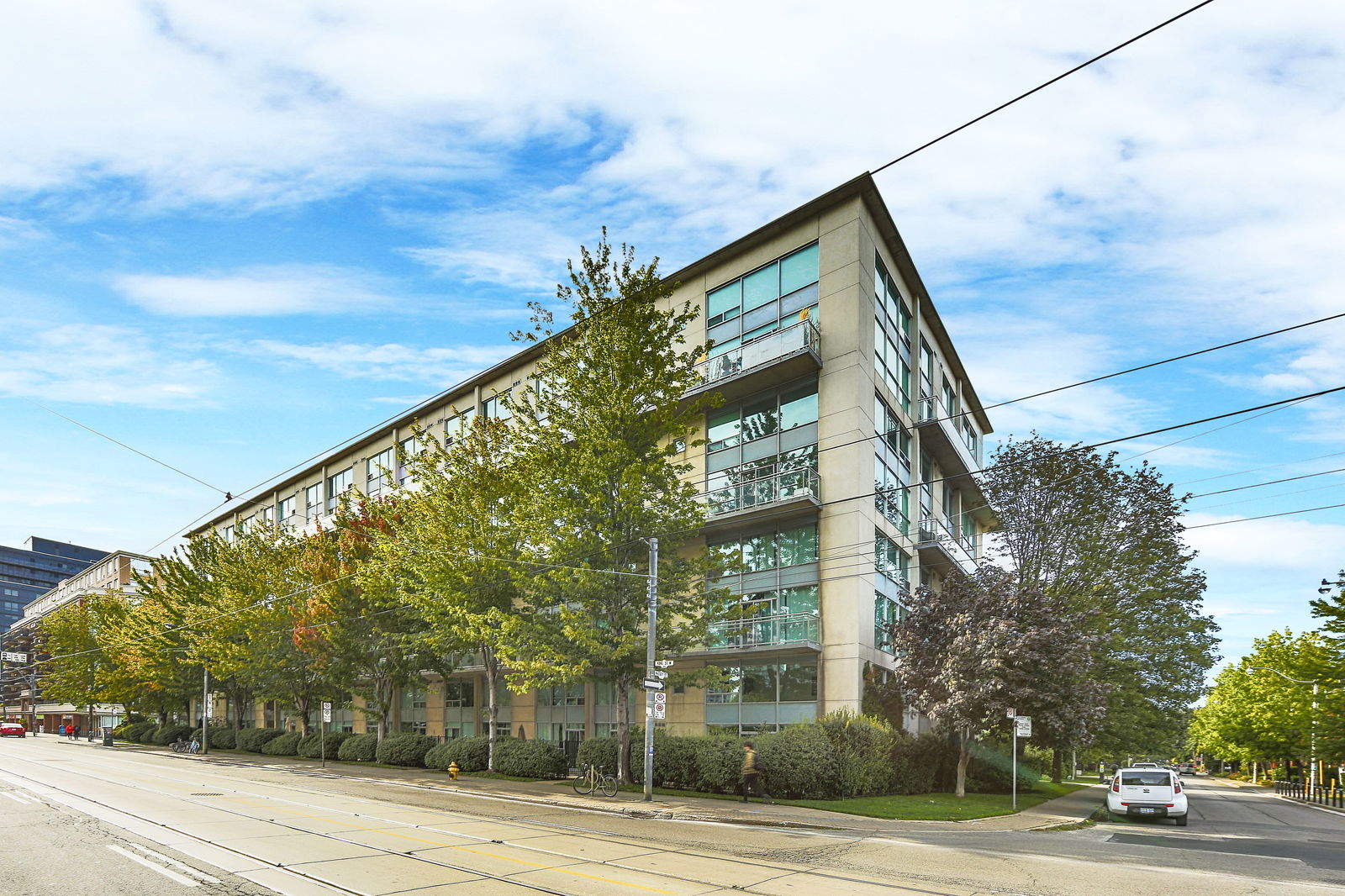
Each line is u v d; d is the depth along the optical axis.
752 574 31.42
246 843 13.31
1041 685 25.89
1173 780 23.53
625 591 25.31
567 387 26.62
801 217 31.64
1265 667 49.81
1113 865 13.48
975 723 25.59
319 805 19.31
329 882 10.45
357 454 54.47
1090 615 29.16
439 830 15.59
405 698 47.84
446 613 30.05
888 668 31.44
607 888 10.45
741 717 30.55
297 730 56.31
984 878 11.88
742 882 11.10
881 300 33.12
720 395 26.38
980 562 35.91
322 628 36.88
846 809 20.95
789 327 30.27
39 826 14.95
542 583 26.14
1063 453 33.66
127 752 49.91
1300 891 11.30
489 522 29.09
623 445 24.75
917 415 36.84
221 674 48.22
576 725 36.62
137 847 12.77
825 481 29.61
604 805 21.19
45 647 81.00
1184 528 32.69
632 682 33.16
